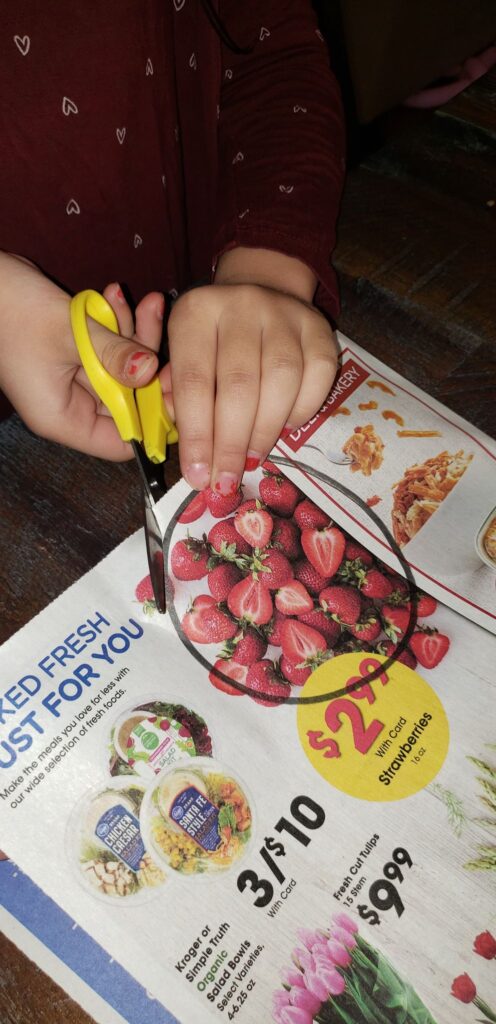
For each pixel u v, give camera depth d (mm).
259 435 270
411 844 225
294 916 214
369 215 365
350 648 254
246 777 232
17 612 260
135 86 383
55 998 205
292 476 282
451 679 251
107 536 278
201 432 261
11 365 287
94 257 431
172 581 260
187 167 484
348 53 700
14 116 355
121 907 214
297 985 206
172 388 277
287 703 245
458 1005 206
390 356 324
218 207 376
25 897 215
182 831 224
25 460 295
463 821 229
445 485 285
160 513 271
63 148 376
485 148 388
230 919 213
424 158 385
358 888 219
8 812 223
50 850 219
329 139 368
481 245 357
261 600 259
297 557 267
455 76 828
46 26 341
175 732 237
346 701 246
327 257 335
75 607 256
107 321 282
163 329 351
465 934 214
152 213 440
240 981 207
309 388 279
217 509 273
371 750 239
